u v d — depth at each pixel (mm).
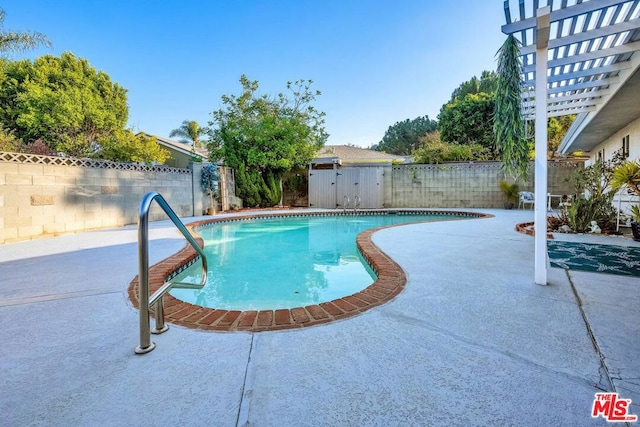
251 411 1423
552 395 1504
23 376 1684
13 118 17156
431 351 1912
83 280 3432
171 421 1361
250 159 14250
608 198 6953
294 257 6035
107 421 1361
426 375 1674
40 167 6469
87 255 4727
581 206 6918
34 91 16422
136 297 2896
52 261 4332
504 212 11594
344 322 2350
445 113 23609
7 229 5910
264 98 15789
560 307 2559
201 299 3771
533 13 3287
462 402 1465
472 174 13969
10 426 1329
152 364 1799
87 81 20688
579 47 4418
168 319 2438
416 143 36219
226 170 13539
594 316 2371
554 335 2082
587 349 1903
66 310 2594
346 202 14438
